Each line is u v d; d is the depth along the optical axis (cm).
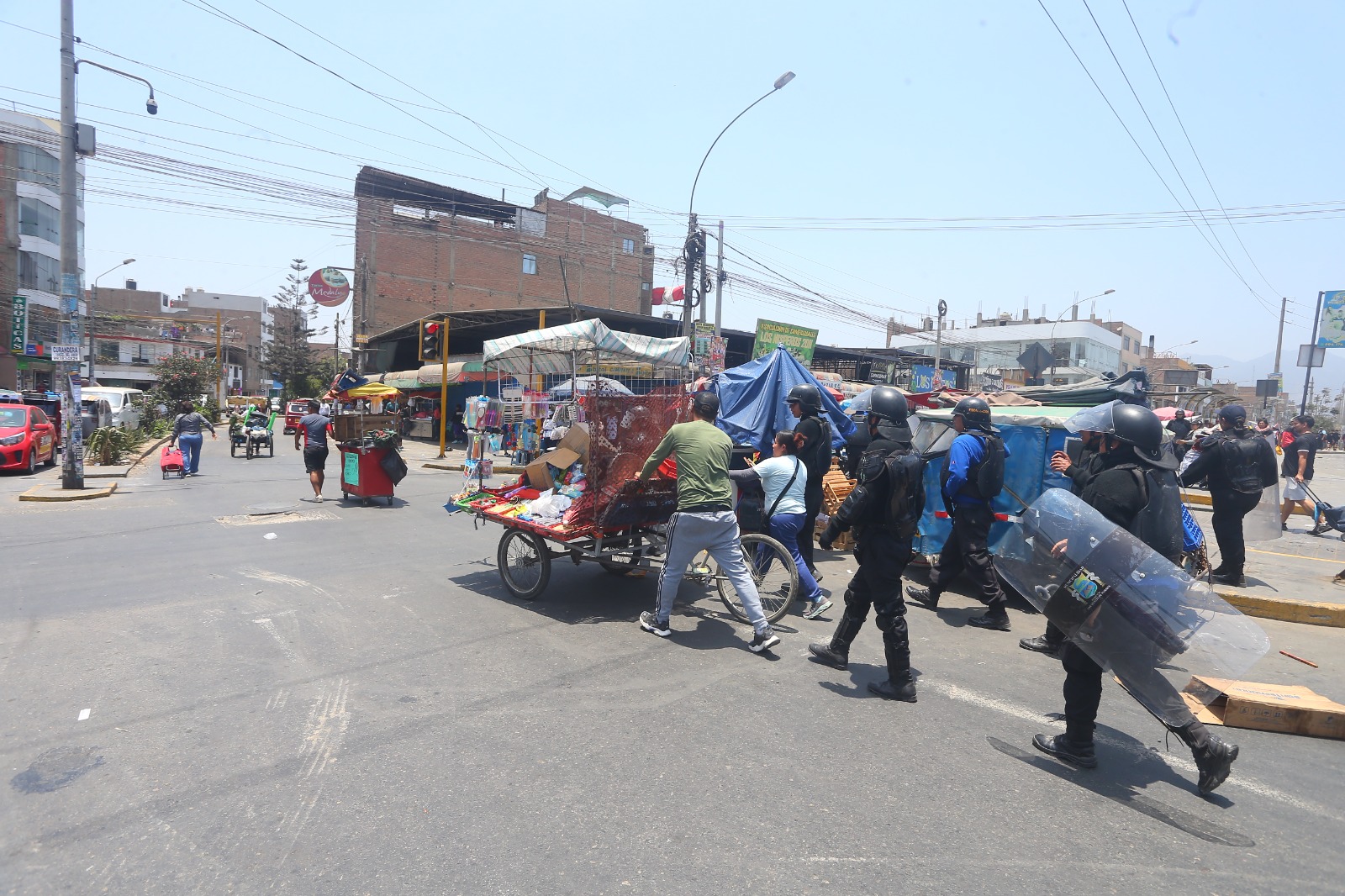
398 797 333
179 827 307
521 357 1189
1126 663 364
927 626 633
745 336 2959
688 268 1838
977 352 5634
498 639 555
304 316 6141
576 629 584
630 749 386
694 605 663
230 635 548
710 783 352
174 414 3834
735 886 276
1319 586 767
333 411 2150
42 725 398
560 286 4731
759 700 456
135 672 473
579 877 279
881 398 482
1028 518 394
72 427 1277
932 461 767
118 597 644
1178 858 307
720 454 547
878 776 366
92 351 2684
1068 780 371
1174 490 407
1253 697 455
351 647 528
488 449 768
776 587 645
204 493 1324
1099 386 1052
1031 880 287
